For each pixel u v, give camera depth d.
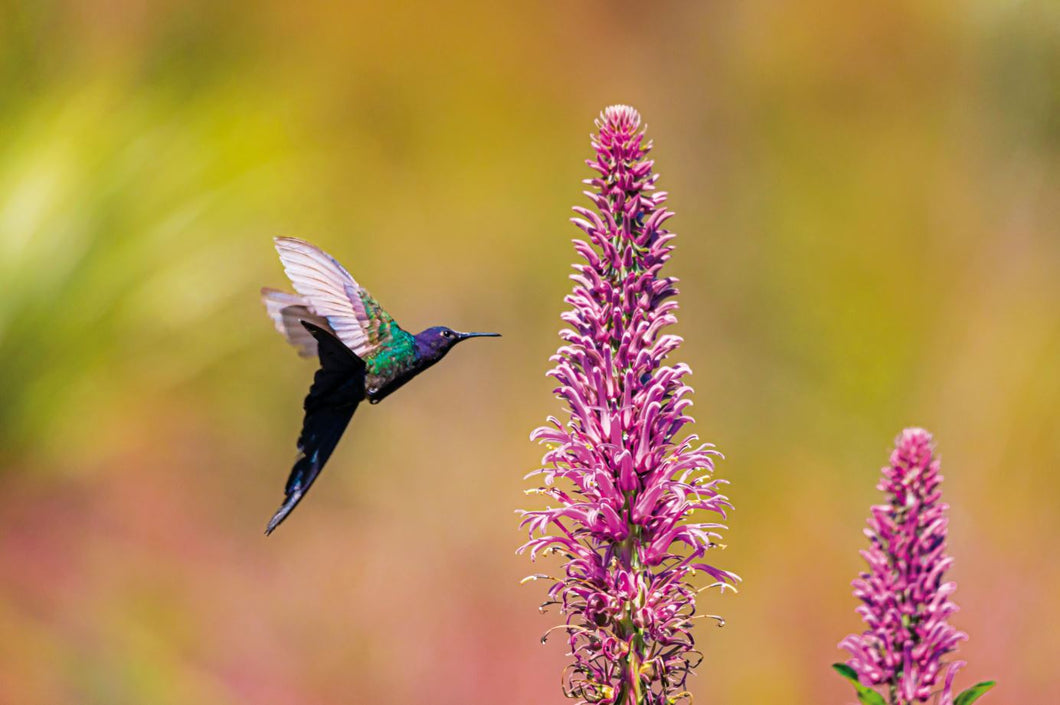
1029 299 13.95
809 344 14.10
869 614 3.84
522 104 18.12
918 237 14.65
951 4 15.91
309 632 13.42
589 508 4.63
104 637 11.96
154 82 9.18
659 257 4.65
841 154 15.80
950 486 13.14
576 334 4.68
